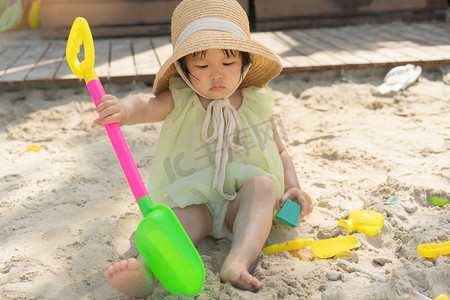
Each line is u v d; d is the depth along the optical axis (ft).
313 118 10.38
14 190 7.48
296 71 12.17
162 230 4.41
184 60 5.62
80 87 11.73
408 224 5.96
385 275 4.95
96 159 8.66
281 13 17.66
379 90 11.44
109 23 17.31
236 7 5.86
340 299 4.54
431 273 4.68
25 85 11.51
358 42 14.97
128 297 4.74
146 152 8.86
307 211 6.01
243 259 4.80
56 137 9.78
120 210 6.68
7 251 5.75
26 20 18.53
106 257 5.56
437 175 7.22
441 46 13.78
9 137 9.85
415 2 18.07
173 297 4.53
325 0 17.80
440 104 10.69
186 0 5.86
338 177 7.51
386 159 8.02
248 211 5.20
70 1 17.04
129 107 5.36
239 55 5.62
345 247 5.40
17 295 4.91
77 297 4.89
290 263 5.22
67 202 6.99
